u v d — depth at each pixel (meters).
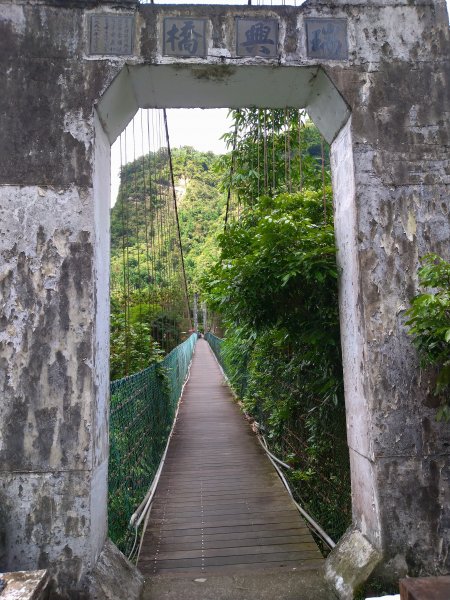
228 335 5.89
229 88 2.21
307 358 2.81
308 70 2.09
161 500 3.57
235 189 5.45
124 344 4.96
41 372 1.84
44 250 1.89
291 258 2.39
